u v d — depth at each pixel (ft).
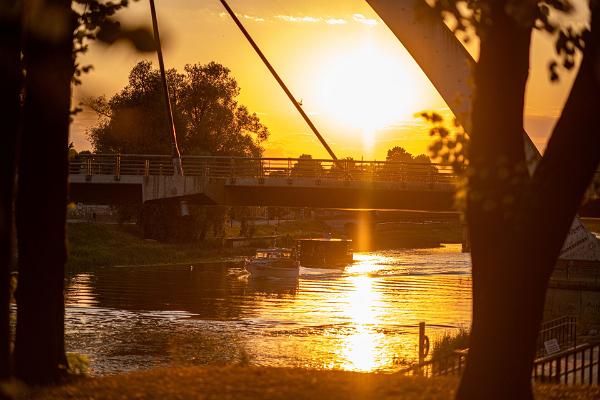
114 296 191.42
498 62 36.01
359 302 189.88
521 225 35.40
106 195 201.36
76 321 150.61
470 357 37.52
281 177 176.65
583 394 47.62
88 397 43.65
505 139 36.09
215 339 133.39
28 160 50.29
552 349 81.76
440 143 36.99
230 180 180.04
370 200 186.29
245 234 390.42
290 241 395.34
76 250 277.64
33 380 50.42
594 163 35.58
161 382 46.34
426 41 146.10
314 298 198.18
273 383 45.52
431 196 177.37
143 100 296.92
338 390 43.78
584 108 35.01
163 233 324.80
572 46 37.27
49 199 50.75
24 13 30.19
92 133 290.97
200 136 304.71
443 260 341.62
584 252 149.18
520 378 36.88
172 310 170.19
